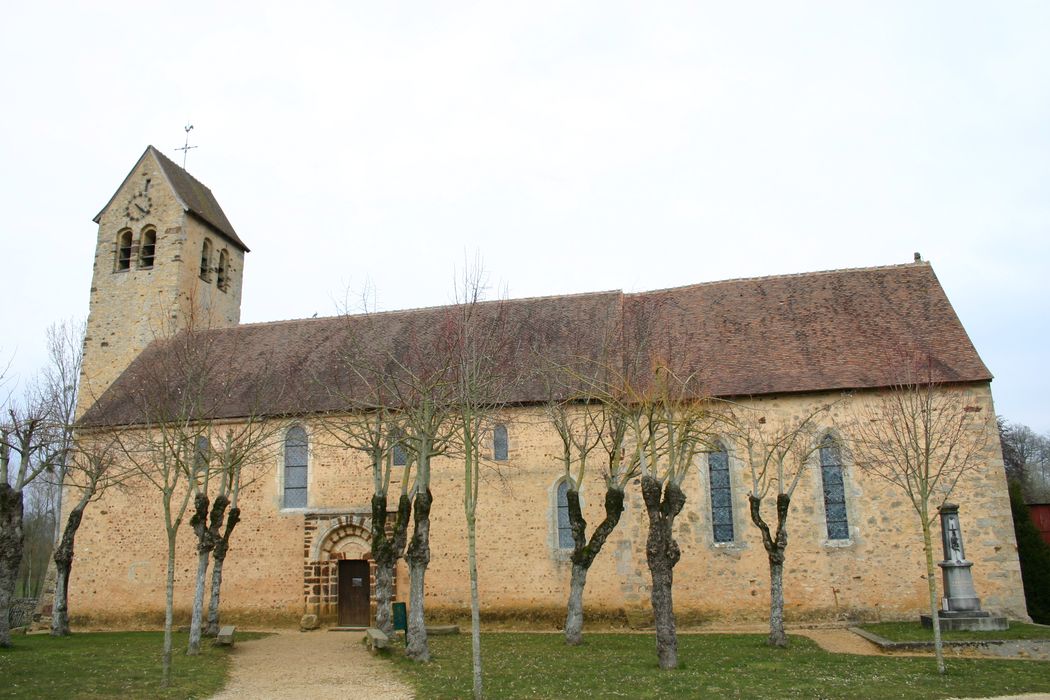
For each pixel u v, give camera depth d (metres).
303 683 15.12
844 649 18.41
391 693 13.95
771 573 19.00
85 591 26.58
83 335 31.23
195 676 15.64
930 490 17.06
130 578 26.38
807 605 22.31
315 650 19.55
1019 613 21.05
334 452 25.80
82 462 25.75
